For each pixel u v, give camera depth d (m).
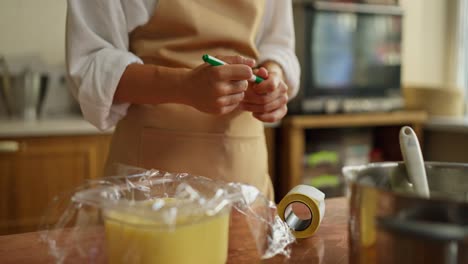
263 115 0.95
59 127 1.92
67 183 1.97
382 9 2.53
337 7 2.39
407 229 0.44
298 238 0.70
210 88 0.81
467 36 3.11
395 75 2.63
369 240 0.49
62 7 2.36
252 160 1.04
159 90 0.87
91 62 0.92
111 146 1.06
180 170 0.99
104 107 0.91
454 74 3.14
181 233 0.52
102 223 0.57
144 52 1.01
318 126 2.32
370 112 2.50
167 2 0.98
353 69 2.50
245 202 0.62
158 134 0.98
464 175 0.63
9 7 2.25
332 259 0.63
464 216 0.43
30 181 1.91
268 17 1.15
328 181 2.49
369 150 2.63
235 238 0.67
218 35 1.01
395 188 0.62
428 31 3.09
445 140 2.66
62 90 2.36
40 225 0.58
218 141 1.00
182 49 1.01
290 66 1.11
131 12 0.98
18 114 2.14
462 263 0.43
